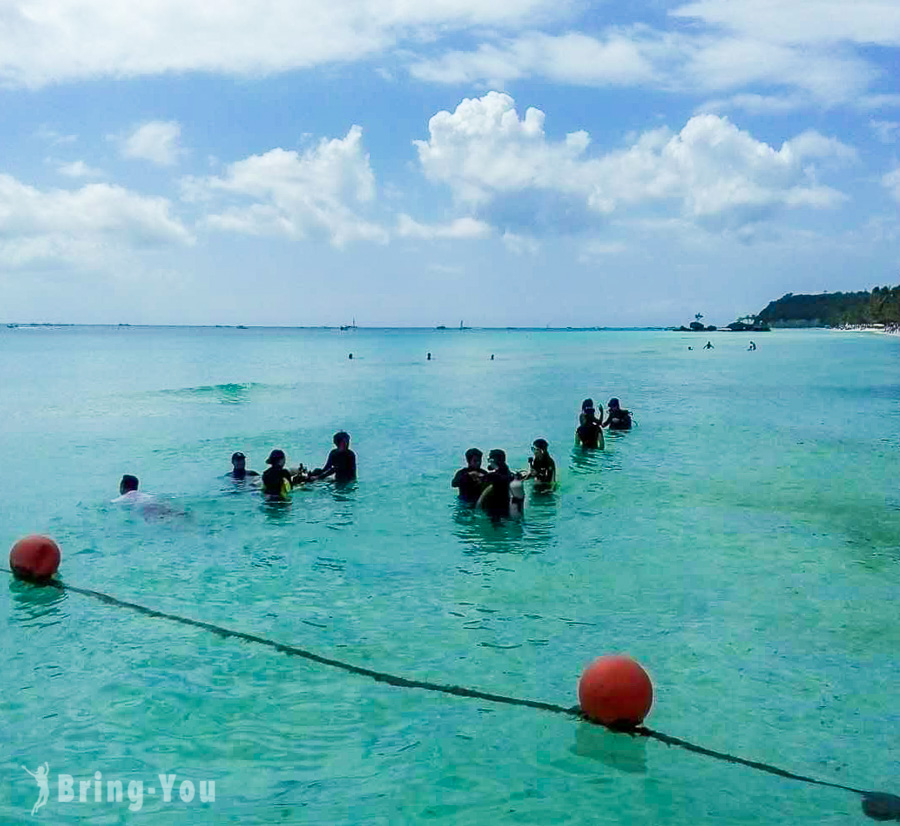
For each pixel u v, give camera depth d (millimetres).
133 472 16703
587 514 12844
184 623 8180
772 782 5371
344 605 8703
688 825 4906
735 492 14500
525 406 30656
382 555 10617
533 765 5578
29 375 50562
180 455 18891
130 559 10477
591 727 6086
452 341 161250
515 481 12398
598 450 19219
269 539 11414
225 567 10102
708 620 8234
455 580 9555
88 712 6305
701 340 172250
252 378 48188
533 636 7840
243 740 5895
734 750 5781
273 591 9172
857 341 135125
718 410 29359
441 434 22359
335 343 141625
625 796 5203
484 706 6418
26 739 5906
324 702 6484
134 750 5758
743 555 10555
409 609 8570
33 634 7875
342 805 5098
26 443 20812
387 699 6527
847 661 7246
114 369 57969
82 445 20469
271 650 7496
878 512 12969
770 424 24781
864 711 6336
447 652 7449
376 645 7613
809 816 4996
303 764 5586
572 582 9461
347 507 13336
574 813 5020
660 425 24594
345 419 26109
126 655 7375
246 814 5000
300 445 20328
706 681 6848
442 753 5727
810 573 9742
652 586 9297
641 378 48656
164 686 6746
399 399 33844
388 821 4930
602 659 6250
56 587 9320
